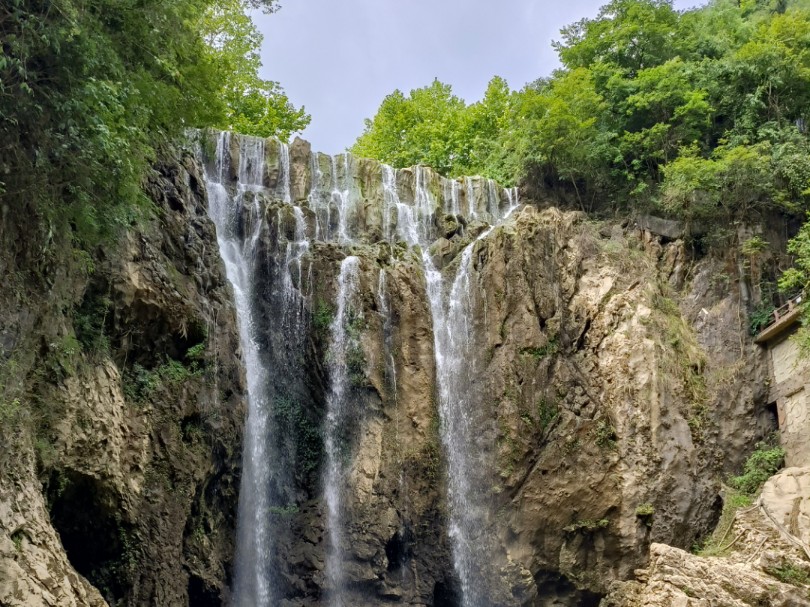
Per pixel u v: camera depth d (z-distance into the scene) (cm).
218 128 3247
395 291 2767
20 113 1506
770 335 2983
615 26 3897
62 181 1597
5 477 1389
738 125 3562
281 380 2577
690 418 2739
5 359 1463
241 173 3089
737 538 2495
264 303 2655
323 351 2617
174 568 1875
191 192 2381
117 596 1797
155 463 1905
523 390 2672
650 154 3509
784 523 2438
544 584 2550
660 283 3109
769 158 3231
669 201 3325
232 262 2667
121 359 1903
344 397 2591
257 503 2384
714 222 3300
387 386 2631
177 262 2153
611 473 2606
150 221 2058
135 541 1809
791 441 2797
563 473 2597
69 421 1630
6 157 1508
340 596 2350
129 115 1773
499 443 2611
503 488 2564
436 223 3294
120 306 1880
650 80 3578
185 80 2273
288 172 3162
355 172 3275
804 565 2253
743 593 2205
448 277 2962
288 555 2366
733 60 3616
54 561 1415
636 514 2547
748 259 3197
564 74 3950
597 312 2870
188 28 2066
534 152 3541
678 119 3619
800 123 3616
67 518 1727
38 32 1470
